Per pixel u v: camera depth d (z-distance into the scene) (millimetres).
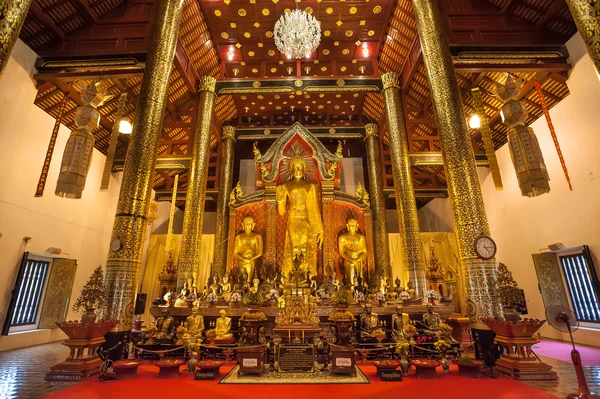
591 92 9133
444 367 5867
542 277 10781
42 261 10375
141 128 7754
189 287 9484
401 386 5133
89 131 7613
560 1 9141
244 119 18359
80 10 9664
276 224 14219
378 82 13406
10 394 4793
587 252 9188
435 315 7672
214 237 15039
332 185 14781
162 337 7613
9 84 8789
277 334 6484
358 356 7336
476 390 4922
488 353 6160
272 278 12875
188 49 12445
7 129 8758
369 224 14906
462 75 11984
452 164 7363
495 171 8117
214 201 17484
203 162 11922
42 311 10359
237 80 13500
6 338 8719
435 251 15258
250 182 18672
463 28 9938
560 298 10445
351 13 12367
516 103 7523
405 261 10891
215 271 14039
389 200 19312
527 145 7188
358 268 13578
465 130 7500
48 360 7410
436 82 8039
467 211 6980
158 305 8852
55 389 5059
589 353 8109
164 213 17156
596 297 8953
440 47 8211
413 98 14211
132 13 10305
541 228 10953
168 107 13664
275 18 12453
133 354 7645
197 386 5188
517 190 12133
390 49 13492
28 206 9391
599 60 3705
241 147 19172
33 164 9594
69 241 10938
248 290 9586
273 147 15336
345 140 19156
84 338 5910
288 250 13062
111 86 11219
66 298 10633
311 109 17656
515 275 12094
